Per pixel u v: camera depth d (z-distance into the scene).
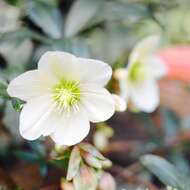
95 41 0.60
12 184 0.46
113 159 0.55
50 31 0.46
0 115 0.45
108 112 0.35
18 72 0.42
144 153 0.54
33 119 0.35
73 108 0.36
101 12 0.50
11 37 0.44
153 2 0.58
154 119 0.63
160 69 0.52
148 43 0.49
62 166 0.39
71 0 0.52
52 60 0.34
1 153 0.49
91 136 0.51
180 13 0.67
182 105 0.68
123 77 0.47
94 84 0.35
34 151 0.44
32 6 0.48
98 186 0.40
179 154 0.55
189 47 0.65
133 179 0.48
